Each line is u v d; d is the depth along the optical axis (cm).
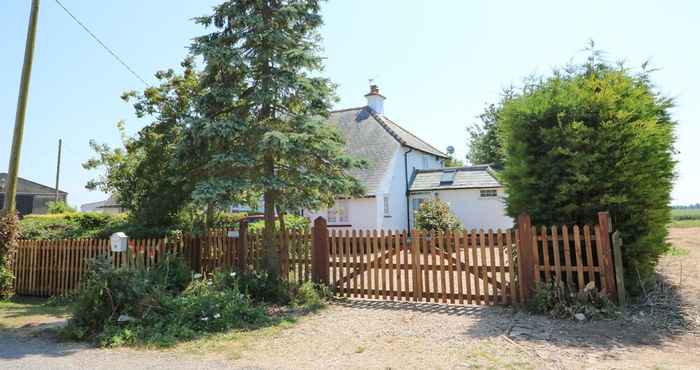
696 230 1952
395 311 800
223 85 959
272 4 971
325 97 1000
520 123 803
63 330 670
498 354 538
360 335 648
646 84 818
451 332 648
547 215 777
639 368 480
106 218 1783
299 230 975
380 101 2656
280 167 980
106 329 646
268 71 948
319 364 521
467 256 832
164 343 612
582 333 615
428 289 862
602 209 740
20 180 4519
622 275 709
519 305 772
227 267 966
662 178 775
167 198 1194
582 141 738
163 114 1303
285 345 605
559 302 709
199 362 536
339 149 955
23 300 1053
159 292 722
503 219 2156
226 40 941
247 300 778
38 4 1110
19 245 1138
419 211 1984
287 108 1005
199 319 697
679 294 768
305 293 881
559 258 746
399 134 2411
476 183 2230
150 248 1033
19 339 665
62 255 1091
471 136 4256
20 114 1083
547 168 776
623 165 730
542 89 829
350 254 938
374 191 2020
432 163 2806
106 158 1595
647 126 727
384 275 898
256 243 984
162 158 1230
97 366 525
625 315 673
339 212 2092
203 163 968
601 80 793
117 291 692
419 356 542
